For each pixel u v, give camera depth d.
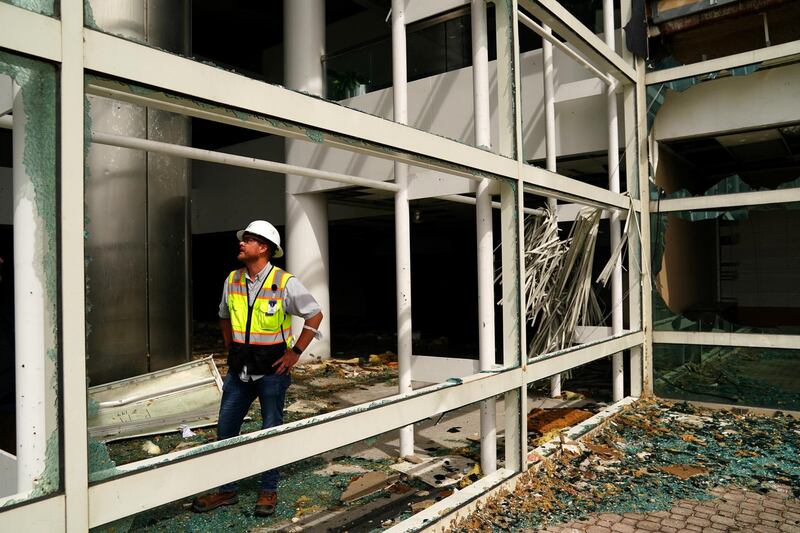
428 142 2.71
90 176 5.03
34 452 1.86
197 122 11.52
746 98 5.33
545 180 3.67
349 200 8.98
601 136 5.90
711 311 7.07
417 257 14.11
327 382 6.87
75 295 1.57
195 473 1.82
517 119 3.37
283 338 3.17
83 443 1.58
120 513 1.65
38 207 1.56
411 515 3.09
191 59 1.80
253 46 13.21
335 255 15.19
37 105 1.56
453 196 4.48
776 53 4.95
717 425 4.73
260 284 3.15
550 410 5.16
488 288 3.47
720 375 5.29
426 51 7.15
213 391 5.21
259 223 3.20
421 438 4.48
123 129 5.24
